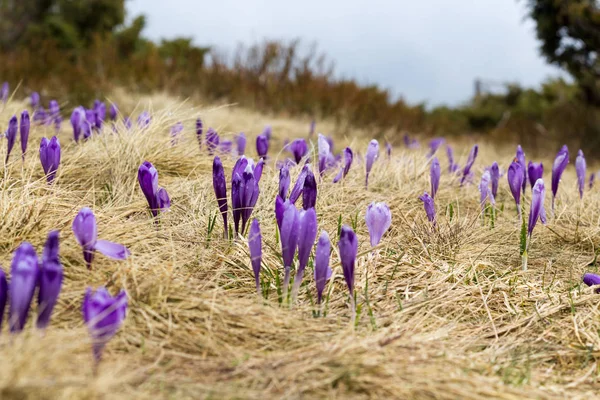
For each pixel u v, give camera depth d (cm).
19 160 316
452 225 309
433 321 208
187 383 152
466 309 224
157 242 240
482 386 161
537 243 318
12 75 924
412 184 392
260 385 155
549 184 447
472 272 253
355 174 390
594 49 1213
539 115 1574
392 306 214
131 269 201
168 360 165
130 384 148
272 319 189
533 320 216
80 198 293
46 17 2125
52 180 266
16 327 141
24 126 294
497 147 1128
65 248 210
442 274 247
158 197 258
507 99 2458
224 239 244
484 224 330
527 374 175
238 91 1130
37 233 220
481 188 319
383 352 171
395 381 158
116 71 1113
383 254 263
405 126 1130
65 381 128
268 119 984
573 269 280
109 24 2253
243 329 185
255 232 196
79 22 2214
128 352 167
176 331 178
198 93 1133
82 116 384
